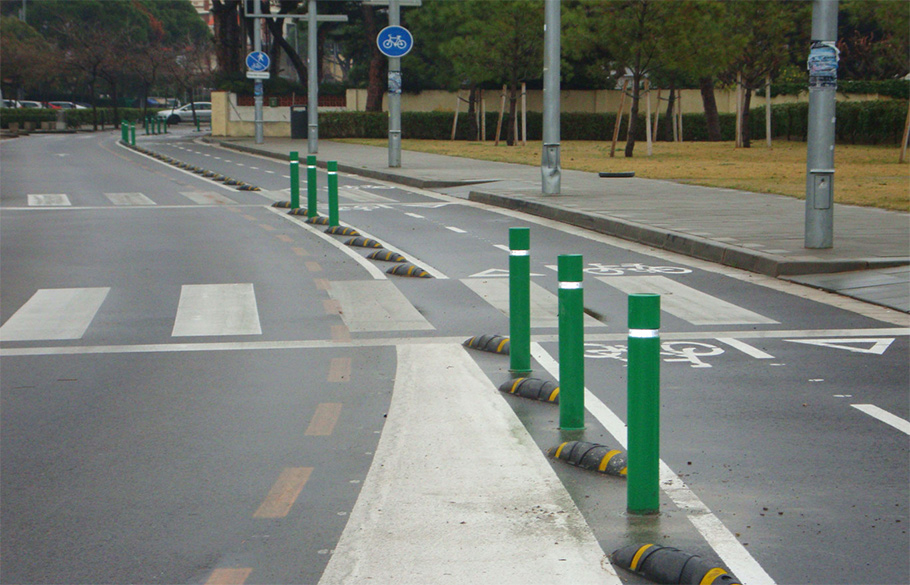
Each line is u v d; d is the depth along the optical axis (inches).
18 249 610.9
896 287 455.8
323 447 252.8
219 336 383.2
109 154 1647.4
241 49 2628.0
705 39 1419.8
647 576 174.4
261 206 860.0
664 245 601.9
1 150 1744.6
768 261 508.4
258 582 176.4
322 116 2236.7
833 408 283.9
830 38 526.9
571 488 219.9
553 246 614.2
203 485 226.4
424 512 207.0
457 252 592.4
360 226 717.3
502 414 279.1
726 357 345.4
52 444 258.2
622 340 371.6
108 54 3196.4
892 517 203.0
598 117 2278.5
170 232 686.5
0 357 353.7
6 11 3814.0
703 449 247.6
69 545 194.2
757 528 197.0
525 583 173.2
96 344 372.5
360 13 2500.0
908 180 973.2
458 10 1937.7
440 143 2003.0
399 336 382.3
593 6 1486.2
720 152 1608.0
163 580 178.1
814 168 533.3
